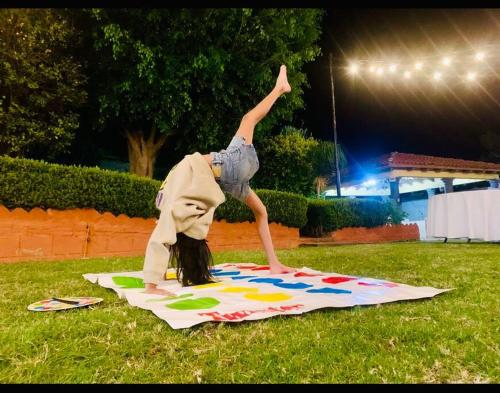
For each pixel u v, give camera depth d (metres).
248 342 1.35
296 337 1.41
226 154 2.77
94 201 5.42
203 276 2.59
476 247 6.35
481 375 1.10
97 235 5.50
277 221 8.28
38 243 4.86
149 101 7.89
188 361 1.20
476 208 7.28
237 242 7.54
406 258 4.41
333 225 9.99
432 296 2.12
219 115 8.69
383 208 11.13
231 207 7.39
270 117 9.19
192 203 2.45
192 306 1.81
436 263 3.80
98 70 7.91
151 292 2.18
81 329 1.47
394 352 1.28
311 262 4.24
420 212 15.73
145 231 6.13
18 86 6.25
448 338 1.40
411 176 13.24
